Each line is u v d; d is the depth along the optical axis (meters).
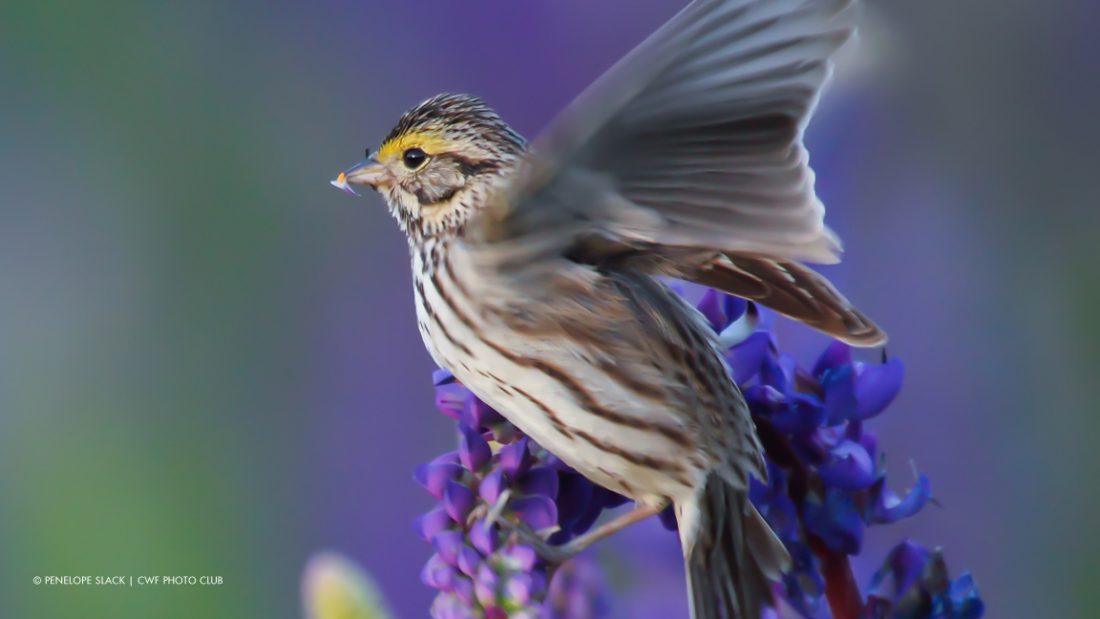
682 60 2.63
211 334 3.01
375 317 3.02
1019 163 2.97
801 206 2.64
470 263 2.70
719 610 2.69
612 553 2.76
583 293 2.70
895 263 2.94
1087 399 2.93
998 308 2.94
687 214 2.64
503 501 2.68
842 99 2.93
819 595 2.68
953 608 2.68
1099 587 2.91
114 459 2.96
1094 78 2.97
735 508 2.69
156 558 2.94
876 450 2.69
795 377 2.69
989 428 2.93
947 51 2.96
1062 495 2.92
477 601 2.68
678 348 2.70
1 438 2.96
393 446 3.00
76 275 3.02
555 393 2.70
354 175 2.74
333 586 2.71
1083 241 2.95
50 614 2.92
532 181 2.65
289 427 2.99
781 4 2.63
